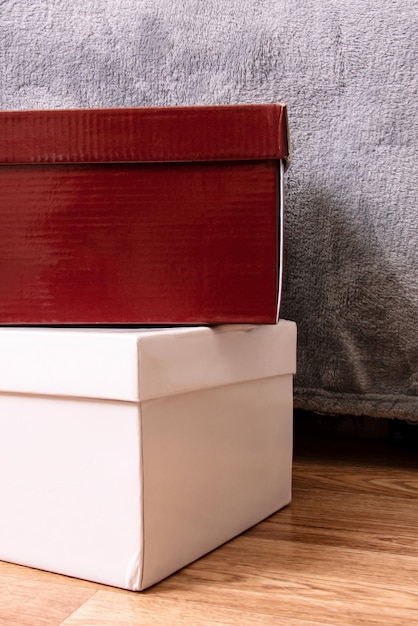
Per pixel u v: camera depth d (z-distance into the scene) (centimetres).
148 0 92
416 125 83
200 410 62
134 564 55
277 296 62
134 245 63
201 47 89
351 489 83
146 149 61
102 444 56
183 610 52
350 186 85
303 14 86
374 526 70
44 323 64
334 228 86
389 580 57
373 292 85
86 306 64
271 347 72
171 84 90
